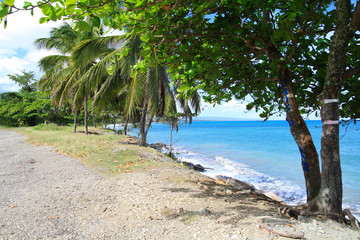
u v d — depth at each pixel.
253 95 4.61
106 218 3.46
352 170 12.34
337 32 2.81
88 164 7.56
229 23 2.98
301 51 4.13
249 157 17.20
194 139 33.47
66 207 3.91
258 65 4.49
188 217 3.29
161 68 10.91
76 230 3.09
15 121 35.59
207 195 4.32
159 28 2.90
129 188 4.82
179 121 15.61
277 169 12.89
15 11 1.56
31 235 2.94
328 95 2.92
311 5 3.03
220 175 11.05
